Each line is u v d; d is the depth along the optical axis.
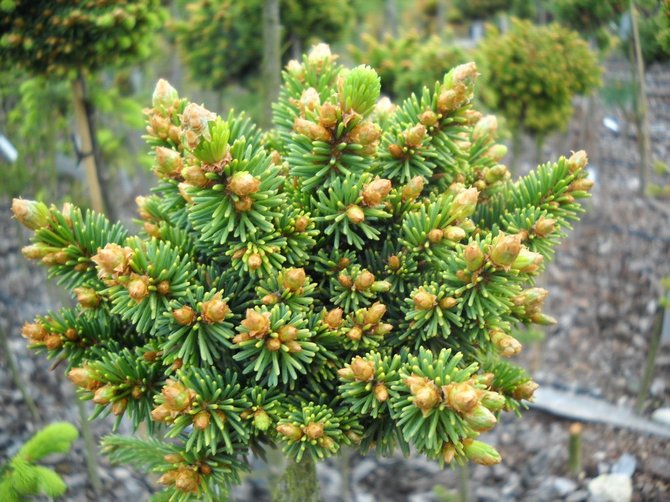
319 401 1.29
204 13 4.13
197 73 4.45
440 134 1.34
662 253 4.72
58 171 4.01
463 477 2.91
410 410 1.13
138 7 2.24
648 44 2.72
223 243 1.24
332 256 1.34
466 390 1.04
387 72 3.35
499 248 1.14
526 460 3.40
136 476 3.19
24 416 3.39
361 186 1.27
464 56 3.16
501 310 1.25
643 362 3.94
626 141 5.17
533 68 3.26
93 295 1.32
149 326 1.33
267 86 2.86
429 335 1.23
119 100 3.64
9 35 2.13
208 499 1.21
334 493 3.33
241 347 1.25
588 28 3.35
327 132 1.25
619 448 3.30
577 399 3.76
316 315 1.26
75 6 2.16
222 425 1.17
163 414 1.15
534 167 5.53
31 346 1.34
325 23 3.93
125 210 5.01
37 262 1.37
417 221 1.30
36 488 1.74
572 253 5.04
